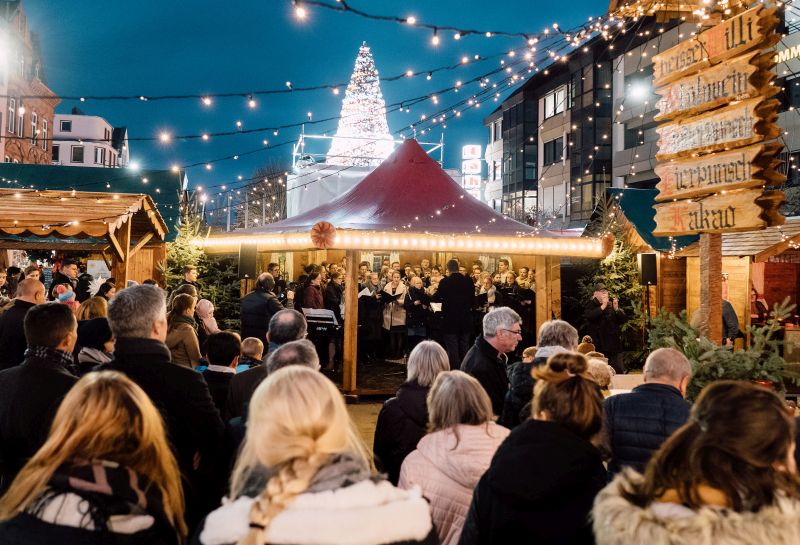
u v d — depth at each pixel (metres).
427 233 11.45
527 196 40.06
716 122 5.27
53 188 18.69
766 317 12.86
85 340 4.91
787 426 1.84
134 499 2.11
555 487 2.45
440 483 3.23
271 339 5.34
